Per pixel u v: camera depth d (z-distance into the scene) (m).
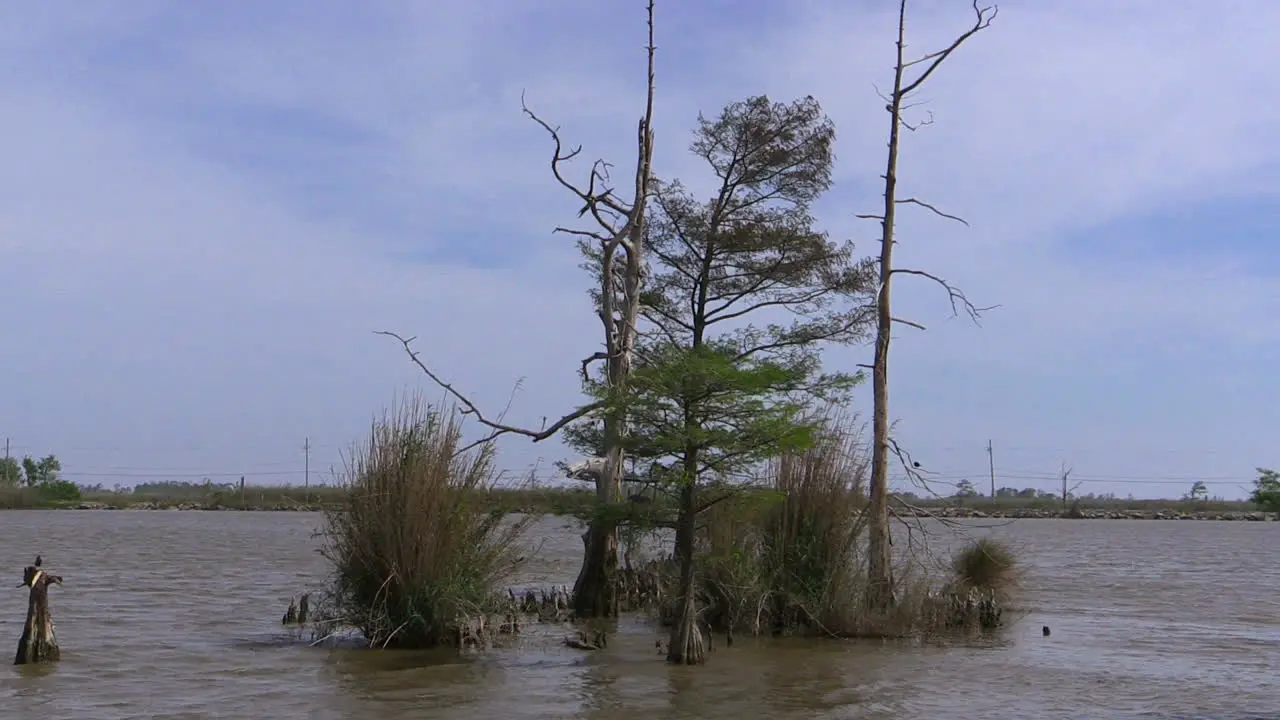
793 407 13.96
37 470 95.25
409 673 13.30
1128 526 73.25
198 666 13.65
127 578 25.97
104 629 16.97
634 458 14.45
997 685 12.98
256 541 43.25
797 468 17.38
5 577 25.91
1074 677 13.52
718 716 11.20
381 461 15.24
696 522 15.34
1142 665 14.48
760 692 12.42
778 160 20.77
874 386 18.67
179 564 30.66
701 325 21.77
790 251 21.28
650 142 20.08
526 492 15.88
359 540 15.04
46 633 13.91
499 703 11.68
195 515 76.31
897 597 17.70
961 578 20.19
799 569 17.09
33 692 12.01
